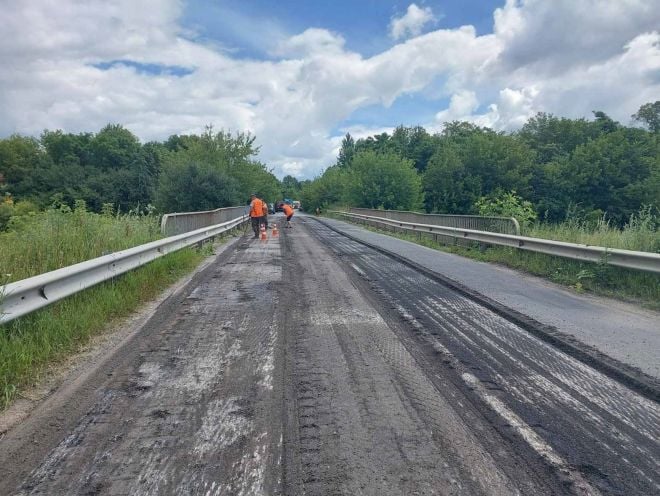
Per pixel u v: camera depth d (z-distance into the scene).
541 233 14.95
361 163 55.75
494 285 10.41
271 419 4.35
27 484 3.45
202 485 3.41
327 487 3.37
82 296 7.69
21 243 9.49
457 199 57.03
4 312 5.74
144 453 3.82
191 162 37.94
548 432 4.11
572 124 68.25
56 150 78.31
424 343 6.44
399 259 14.85
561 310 8.21
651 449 3.87
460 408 4.55
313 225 39.44
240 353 6.09
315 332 6.96
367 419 4.33
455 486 3.38
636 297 9.22
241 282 10.90
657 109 74.56
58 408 4.61
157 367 5.63
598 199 52.62
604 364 5.57
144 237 12.91
